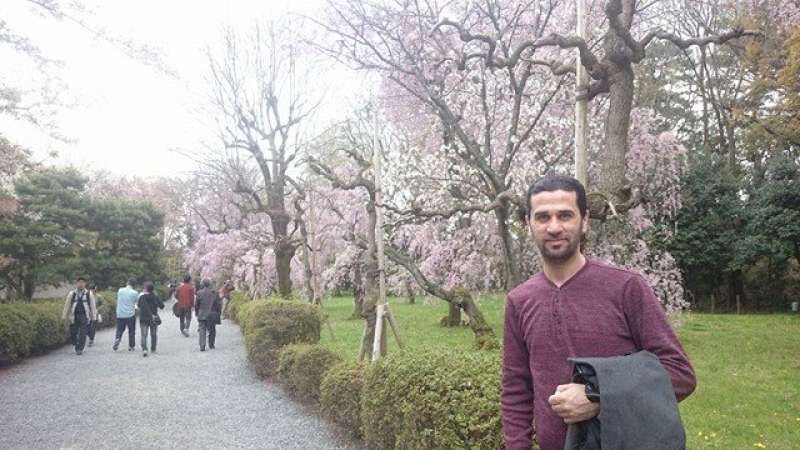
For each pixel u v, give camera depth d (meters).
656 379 1.70
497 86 10.71
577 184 2.02
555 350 1.94
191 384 9.10
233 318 22.70
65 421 6.72
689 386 1.78
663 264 11.14
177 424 6.53
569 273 2.00
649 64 21.97
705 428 5.90
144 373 10.23
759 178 22.48
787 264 23.17
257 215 24.50
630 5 6.59
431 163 11.95
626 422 1.64
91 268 28.31
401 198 12.70
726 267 22.52
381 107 11.85
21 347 11.48
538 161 11.11
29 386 9.04
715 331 14.91
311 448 5.50
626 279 1.92
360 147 16.02
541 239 1.99
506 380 2.17
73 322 13.09
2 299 24.55
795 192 20.42
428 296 15.80
